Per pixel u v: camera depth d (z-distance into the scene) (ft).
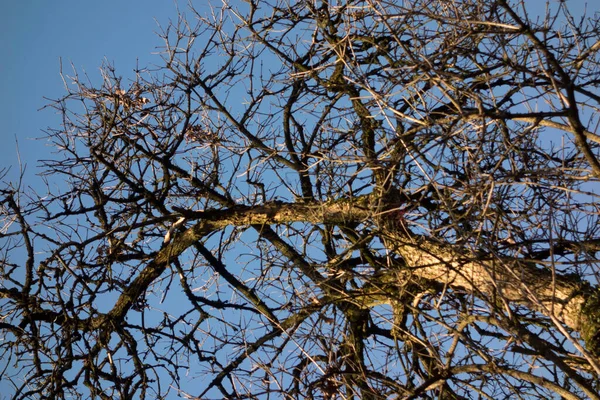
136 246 25.62
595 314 17.26
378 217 19.94
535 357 16.85
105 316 23.93
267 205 24.18
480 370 16.35
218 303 25.25
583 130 13.64
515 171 15.61
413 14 15.49
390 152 17.15
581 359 17.61
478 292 17.08
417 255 19.53
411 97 19.45
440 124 15.87
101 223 24.48
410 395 17.10
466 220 16.96
